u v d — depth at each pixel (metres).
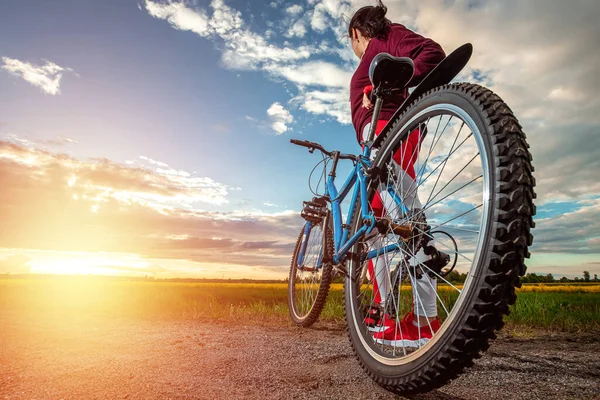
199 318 3.76
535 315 3.87
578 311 4.15
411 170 1.86
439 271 1.52
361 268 2.00
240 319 3.72
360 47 2.48
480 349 1.16
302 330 3.09
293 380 1.55
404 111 1.71
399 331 1.73
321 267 3.05
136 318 3.68
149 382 1.46
